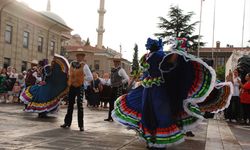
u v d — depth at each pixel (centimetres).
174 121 600
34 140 639
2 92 1816
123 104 649
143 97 611
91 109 1680
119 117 641
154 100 600
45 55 4619
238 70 1577
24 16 4056
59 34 4988
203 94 614
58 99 1073
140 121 616
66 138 684
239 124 1306
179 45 611
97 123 1005
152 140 587
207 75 611
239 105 1383
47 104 1065
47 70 1075
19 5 3797
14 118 1002
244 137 895
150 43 620
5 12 3700
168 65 602
